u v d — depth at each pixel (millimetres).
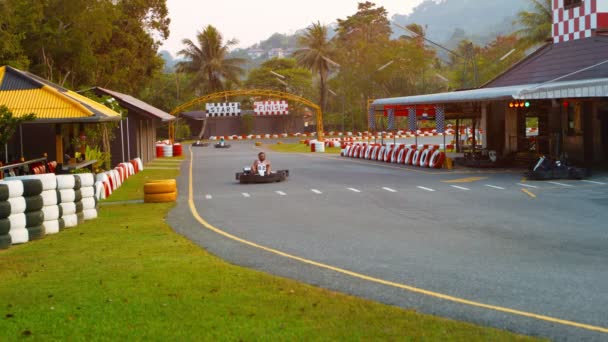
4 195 11320
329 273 9086
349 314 6770
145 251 10664
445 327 6328
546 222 14000
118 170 25688
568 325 6562
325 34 101750
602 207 16297
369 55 100188
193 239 12273
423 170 30078
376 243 11578
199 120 96062
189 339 5949
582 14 29391
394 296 7754
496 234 12516
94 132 29016
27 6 43312
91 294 7562
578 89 24031
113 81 55938
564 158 24609
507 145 34969
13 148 27125
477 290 8023
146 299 7312
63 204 13602
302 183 24172
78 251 10695
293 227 13656
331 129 99688
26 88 20062
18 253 10586
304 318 6617
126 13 57781
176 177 28781
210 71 100875
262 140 88562
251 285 8055
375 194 20109
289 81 110250
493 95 25562
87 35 47938
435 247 11141
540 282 8438
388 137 76250
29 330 6227
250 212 16312
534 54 32875
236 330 6207
